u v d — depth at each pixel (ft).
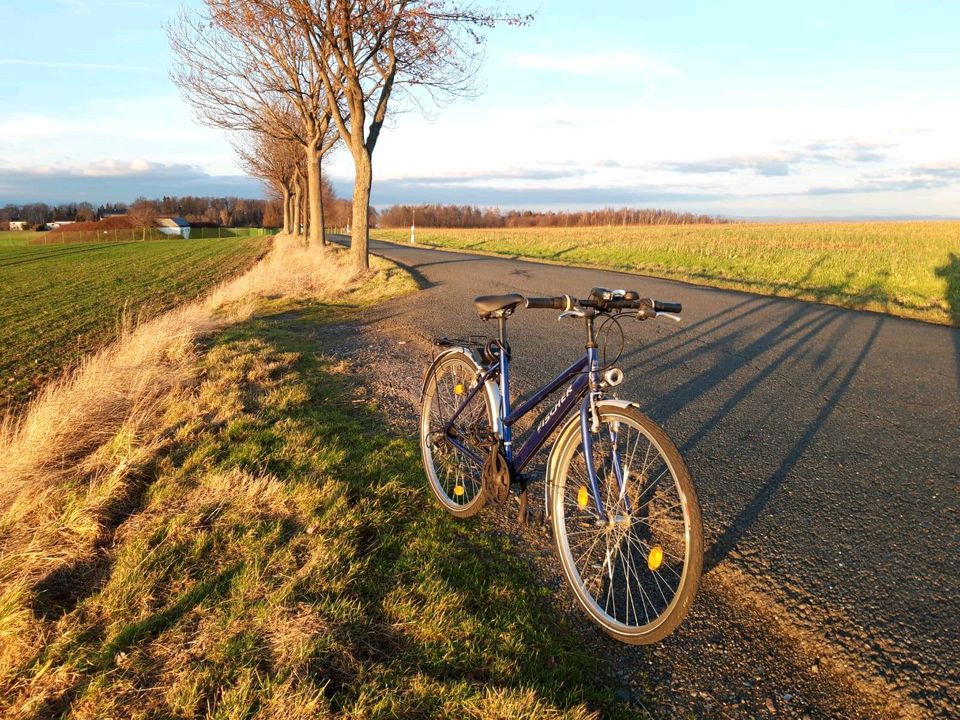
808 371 23.30
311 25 51.31
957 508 12.59
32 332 48.08
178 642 8.36
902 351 26.66
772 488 13.53
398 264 69.56
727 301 41.29
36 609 9.10
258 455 14.55
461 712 7.36
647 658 8.66
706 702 7.93
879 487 13.57
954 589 9.95
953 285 51.65
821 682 8.25
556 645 8.79
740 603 9.80
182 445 15.17
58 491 12.73
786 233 167.84
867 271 61.87
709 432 16.98
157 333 29.12
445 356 12.91
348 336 31.27
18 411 28.78
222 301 50.03
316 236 87.71
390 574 10.09
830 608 9.59
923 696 7.91
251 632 8.45
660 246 111.04
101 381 20.57
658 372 23.27
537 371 22.84
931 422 17.65
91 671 7.94
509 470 10.71
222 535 10.93
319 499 12.20
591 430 9.16
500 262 75.72
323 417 17.69
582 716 7.41
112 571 10.07
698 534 7.80
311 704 7.19
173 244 216.95
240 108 78.28
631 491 10.51
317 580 9.61
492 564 10.71
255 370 22.88
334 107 54.03
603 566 9.37
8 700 7.58
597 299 9.32
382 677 7.77
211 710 7.26
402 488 13.28
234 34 66.08
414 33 49.73
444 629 8.79
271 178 183.62
